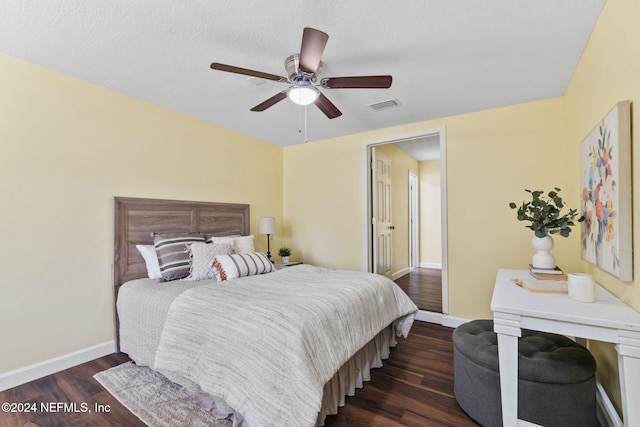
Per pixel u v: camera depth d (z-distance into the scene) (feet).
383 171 14.51
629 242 4.26
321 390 4.46
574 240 8.22
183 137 10.05
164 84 7.89
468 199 9.97
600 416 5.35
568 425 4.70
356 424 5.30
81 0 4.85
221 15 5.26
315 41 4.86
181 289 7.14
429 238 21.15
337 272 8.70
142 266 8.73
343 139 12.85
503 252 9.43
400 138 11.37
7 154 6.45
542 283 5.77
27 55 6.50
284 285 6.95
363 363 6.67
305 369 4.45
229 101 8.99
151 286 7.47
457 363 5.89
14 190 6.54
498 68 7.06
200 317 5.71
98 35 5.81
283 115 10.18
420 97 8.70
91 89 7.80
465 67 7.02
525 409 4.91
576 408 4.70
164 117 9.49
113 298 8.11
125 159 8.49
